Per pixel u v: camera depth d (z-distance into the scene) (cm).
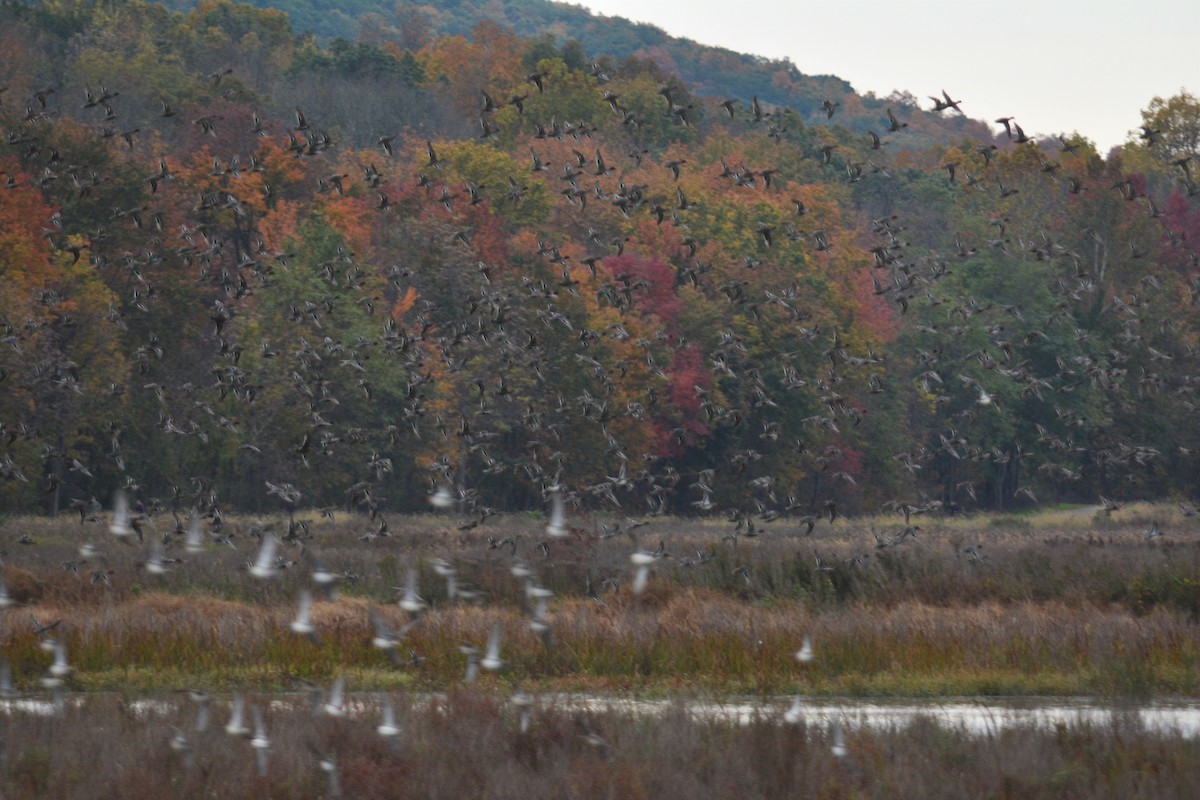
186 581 8125
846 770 3831
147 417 14825
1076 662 6156
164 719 4397
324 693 5175
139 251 15588
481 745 4053
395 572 8369
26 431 8862
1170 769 3916
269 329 15362
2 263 14212
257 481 15212
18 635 6119
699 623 6612
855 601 7919
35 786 3769
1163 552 9869
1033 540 12619
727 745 4078
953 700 5622
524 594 7619
